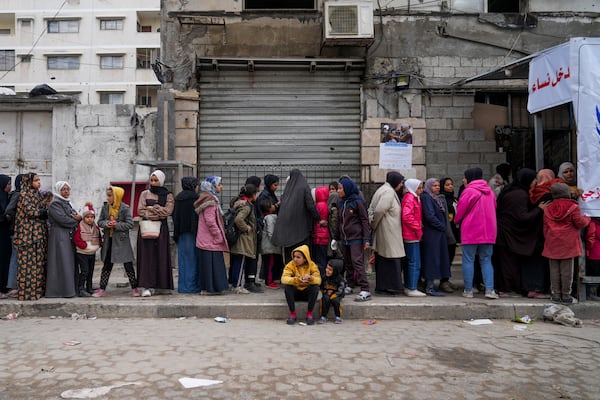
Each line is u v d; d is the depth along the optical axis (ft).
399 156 32.68
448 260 22.62
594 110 19.94
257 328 18.06
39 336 16.60
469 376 12.92
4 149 32.63
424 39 33.50
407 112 33.06
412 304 20.06
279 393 11.60
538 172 22.36
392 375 12.91
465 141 33.19
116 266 32.35
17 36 124.98
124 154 32.30
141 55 126.82
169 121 32.14
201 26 33.06
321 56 33.37
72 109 32.30
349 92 33.45
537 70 22.81
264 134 33.17
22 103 32.12
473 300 21.02
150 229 21.63
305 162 33.19
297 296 20.26
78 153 32.22
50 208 21.11
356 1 32.04
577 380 12.74
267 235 24.39
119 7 126.31
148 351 14.78
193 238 22.90
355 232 21.21
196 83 32.91
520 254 21.48
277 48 33.30
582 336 17.17
